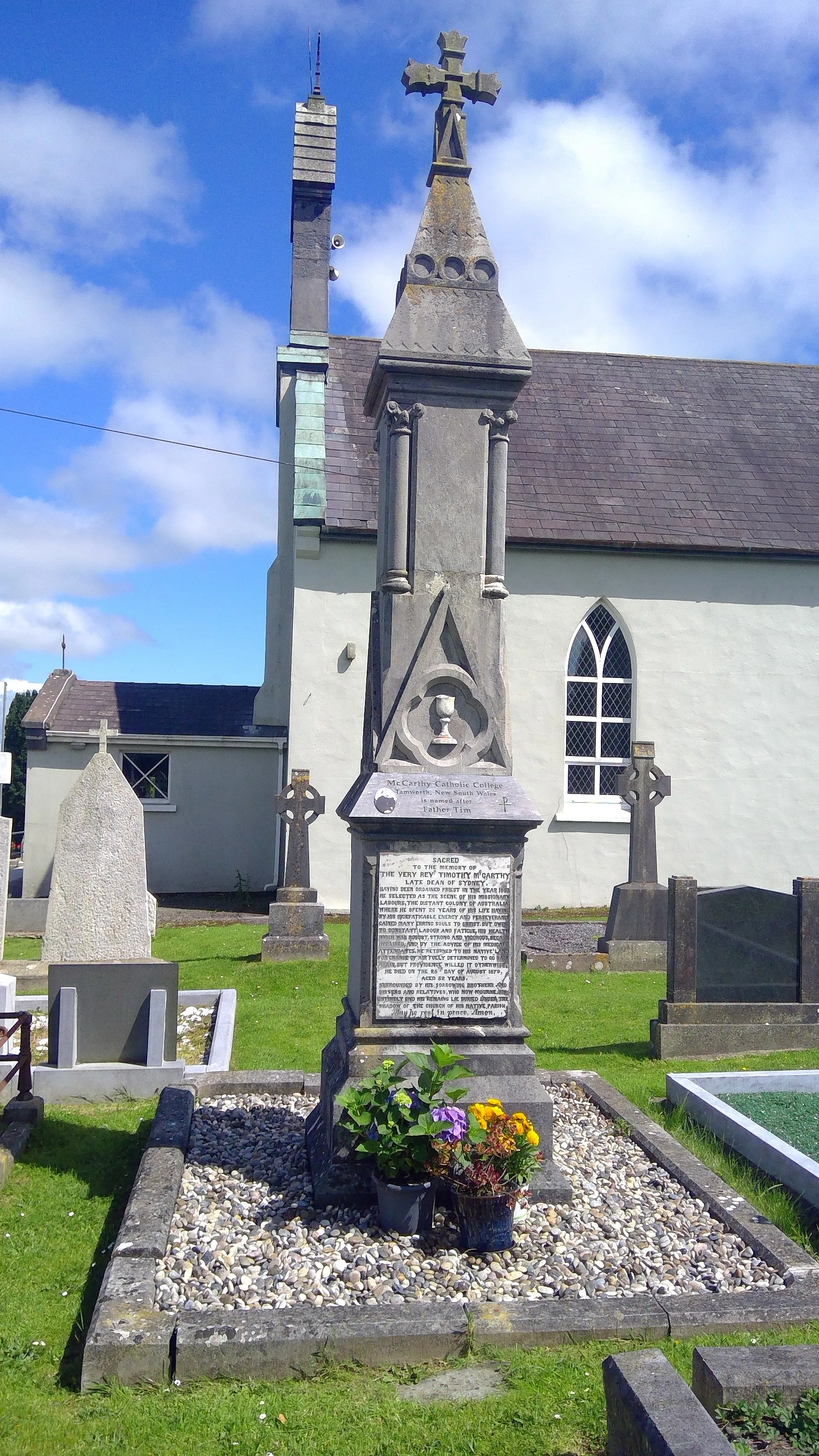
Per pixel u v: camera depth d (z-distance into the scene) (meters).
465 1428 3.83
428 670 6.25
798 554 20.45
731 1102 7.61
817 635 20.75
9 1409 3.99
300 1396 4.05
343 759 19.30
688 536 20.33
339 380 22.27
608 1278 4.86
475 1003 6.03
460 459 6.41
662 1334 4.42
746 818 20.45
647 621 20.34
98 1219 5.84
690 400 23.98
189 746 23.09
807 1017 9.76
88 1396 4.10
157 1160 5.98
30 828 22.44
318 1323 4.32
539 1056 9.61
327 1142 5.86
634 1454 3.20
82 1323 4.68
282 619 23.84
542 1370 4.17
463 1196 5.02
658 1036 9.57
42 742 22.52
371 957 5.96
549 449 21.84
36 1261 5.32
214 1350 4.18
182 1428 3.85
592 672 20.56
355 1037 5.88
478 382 6.41
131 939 11.74
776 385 24.94
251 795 23.33
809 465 22.67
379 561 6.75
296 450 19.94
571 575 20.14
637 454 22.16
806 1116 7.27
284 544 23.92
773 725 20.58
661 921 14.51
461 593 6.34
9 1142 6.79
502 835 6.07
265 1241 5.12
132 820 11.88
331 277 23.58
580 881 19.91
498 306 6.45
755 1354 3.52
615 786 20.47
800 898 9.87
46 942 11.61
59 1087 8.08
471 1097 5.85
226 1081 7.82
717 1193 5.75
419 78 6.62
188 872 23.08
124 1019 8.44
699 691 20.44
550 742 20.00
